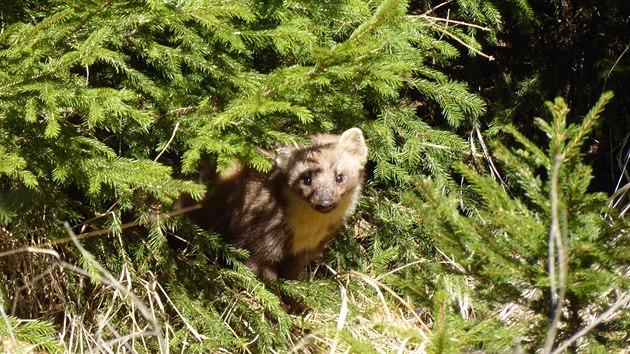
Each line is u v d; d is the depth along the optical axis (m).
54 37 8.72
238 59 10.22
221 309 10.78
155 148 10.33
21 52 8.44
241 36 9.53
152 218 10.46
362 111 11.59
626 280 7.81
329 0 10.46
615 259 7.75
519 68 13.87
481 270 8.08
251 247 11.59
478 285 8.53
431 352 7.62
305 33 9.24
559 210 7.55
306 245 11.91
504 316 9.60
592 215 7.88
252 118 9.48
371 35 10.24
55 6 9.44
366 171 13.20
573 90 13.84
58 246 10.36
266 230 11.52
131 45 9.58
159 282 10.66
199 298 10.59
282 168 11.52
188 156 8.92
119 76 10.31
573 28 13.66
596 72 13.63
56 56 8.95
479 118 13.63
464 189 12.87
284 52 9.97
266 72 11.52
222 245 10.78
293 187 11.41
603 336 8.31
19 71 8.55
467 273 8.27
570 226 7.69
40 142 8.82
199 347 9.93
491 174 13.09
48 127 8.00
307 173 11.34
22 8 9.65
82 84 9.10
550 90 13.70
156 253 10.45
